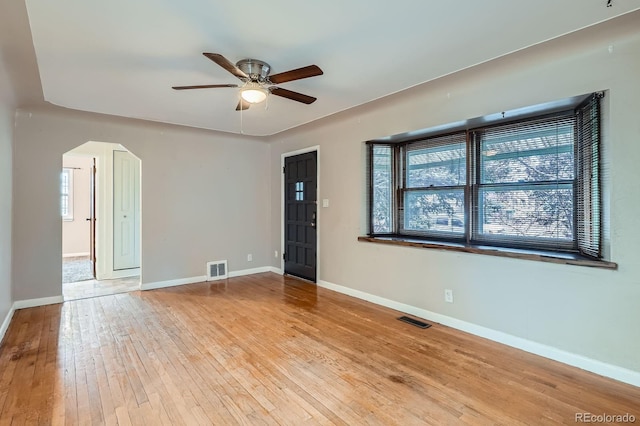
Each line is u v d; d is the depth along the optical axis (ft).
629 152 7.35
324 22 6.59
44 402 6.75
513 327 9.25
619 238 7.50
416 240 12.30
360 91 10.50
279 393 7.10
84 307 12.84
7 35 7.05
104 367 8.19
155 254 15.74
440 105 10.85
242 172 18.47
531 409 6.51
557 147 9.21
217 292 14.96
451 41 7.37
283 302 13.44
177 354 8.88
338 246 14.97
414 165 13.11
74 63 8.36
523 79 8.96
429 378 7.66
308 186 16.69
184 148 16.55
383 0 5.88
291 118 13.69
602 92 7.70
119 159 18.16
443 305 10.96
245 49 7.68
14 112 12.16
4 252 10.55
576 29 6.86
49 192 13.28
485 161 10.78
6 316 10.77
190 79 9.41
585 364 7.97
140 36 7.09
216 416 6.35
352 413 6.43
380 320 11.38
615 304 7.56
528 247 9.77
